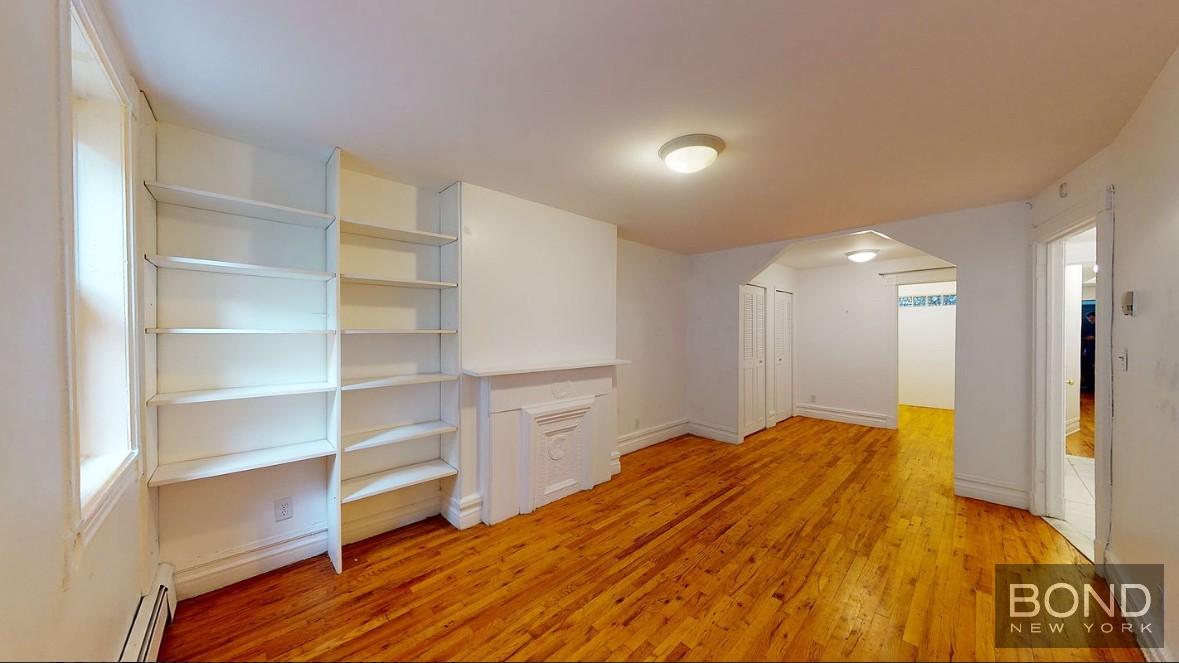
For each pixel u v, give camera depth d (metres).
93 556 1.23
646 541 2.53
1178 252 1.49
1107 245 2.08
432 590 2.05
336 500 2.21
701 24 1.31
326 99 1.76
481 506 2.80
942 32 1.33
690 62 1.51
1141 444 1.76
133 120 1.61
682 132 2.03
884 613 1.87
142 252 1.71
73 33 1.21
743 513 2.91
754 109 1.82
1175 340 1.51
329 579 2.14
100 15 1.25
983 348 3.14
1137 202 1.80
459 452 2.73
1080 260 4.54
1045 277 2.87
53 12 1.08
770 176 2.58
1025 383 2.97
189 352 2.03
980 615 1.85
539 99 1.76
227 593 2.02
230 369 2.14
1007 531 2.62
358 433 2.54
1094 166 2.23
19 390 1.07
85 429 1.51
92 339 1.53
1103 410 2.11
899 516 2.85
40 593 1.05
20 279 1.07
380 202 2.66
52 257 1.08
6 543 1.06
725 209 3.30
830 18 1.28
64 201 1.10
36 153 1.07
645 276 4.70
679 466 3.96
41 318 1.07
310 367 2.39
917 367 7.14
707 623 1.81
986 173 2.51
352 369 2.55
